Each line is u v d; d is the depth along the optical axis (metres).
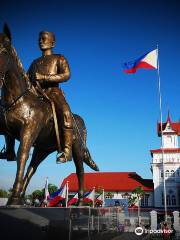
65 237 4.50
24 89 5.40
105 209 6.66
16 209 4.14
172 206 55.25
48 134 5.90
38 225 4.18
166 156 57.91
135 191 55.16
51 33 6.47
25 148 5.09
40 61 6.33
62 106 5.85
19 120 5.24
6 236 4.04
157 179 57.38
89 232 5.39
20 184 4.80
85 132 7.34
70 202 17.16
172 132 59.72
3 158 5.80
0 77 4.90
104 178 60.78
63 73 6.09
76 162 7.04
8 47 5.04
